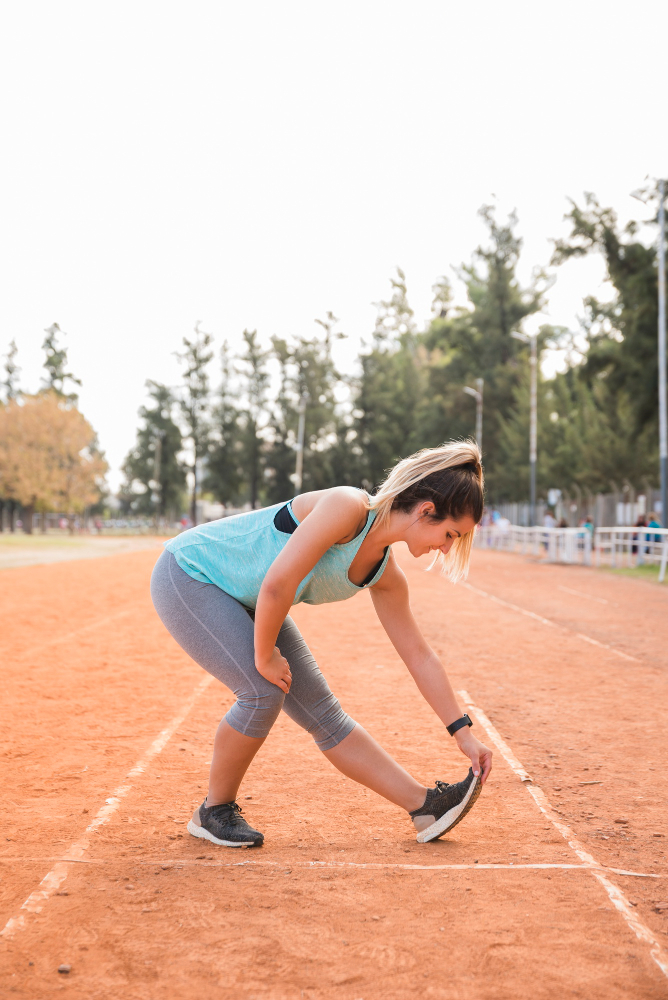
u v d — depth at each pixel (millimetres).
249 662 3023
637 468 39812
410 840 3275
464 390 64062
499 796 3891
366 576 3025
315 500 2957
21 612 11977
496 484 62812
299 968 2238
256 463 82062
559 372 56781
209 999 2086
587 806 3766
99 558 27641
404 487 2844
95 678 7062
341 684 6762
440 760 4512
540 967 2254
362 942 2385
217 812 3236
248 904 2635
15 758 4559
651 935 2443
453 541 2982
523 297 65375
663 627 10508
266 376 81812
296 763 4457
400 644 3287
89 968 2238
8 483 61906
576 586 16922
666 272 26578
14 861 3021
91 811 3615
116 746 4816
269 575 2770
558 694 6379
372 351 80188
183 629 3094
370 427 79875
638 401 28688
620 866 3023
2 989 2127
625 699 6203
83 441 63219
